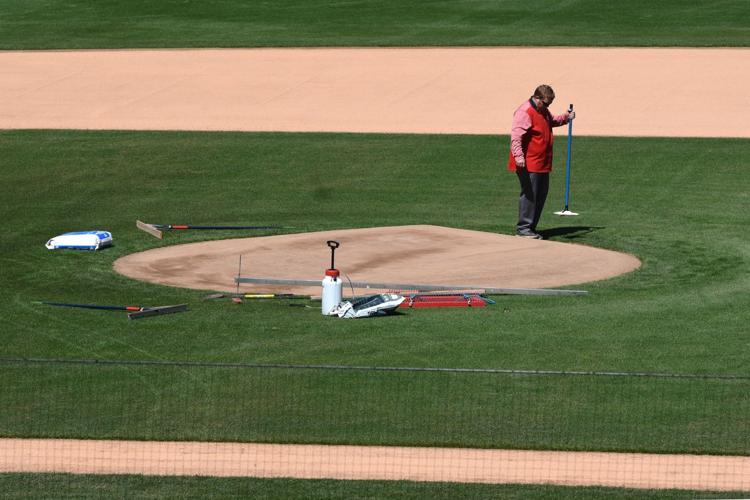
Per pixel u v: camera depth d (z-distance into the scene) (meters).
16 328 69.88
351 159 128.75
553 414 55.97
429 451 51.81
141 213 106.62
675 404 57.25
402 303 74.94
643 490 48.09
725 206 107.88
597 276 82.56
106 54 186.50
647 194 113.19
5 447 52.12
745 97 153.62
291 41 193.50
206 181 120.12
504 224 101.06
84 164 127.62
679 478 49.31
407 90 160.75
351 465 50.41
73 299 76.56
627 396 58.28
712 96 154.12
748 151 129.62
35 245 93.50
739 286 79.81
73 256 89.38
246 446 52.31
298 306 75.19
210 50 188.62
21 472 49.59
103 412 56.25
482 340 67.19
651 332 68.75
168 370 62.12
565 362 63.03
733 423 55.00
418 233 95.94
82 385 59.84
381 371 61.81
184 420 55.25
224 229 98.44
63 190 116.50
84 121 148.12
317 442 52.69
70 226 101.25
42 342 67.00
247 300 76.44
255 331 69.25
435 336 68.06
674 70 167.38
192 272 83.81
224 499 47.09
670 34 193.62
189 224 101.88
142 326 70.31
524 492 47.75
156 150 133.62
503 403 57.31
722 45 182.38
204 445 52.50
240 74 171.38
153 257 88.62
